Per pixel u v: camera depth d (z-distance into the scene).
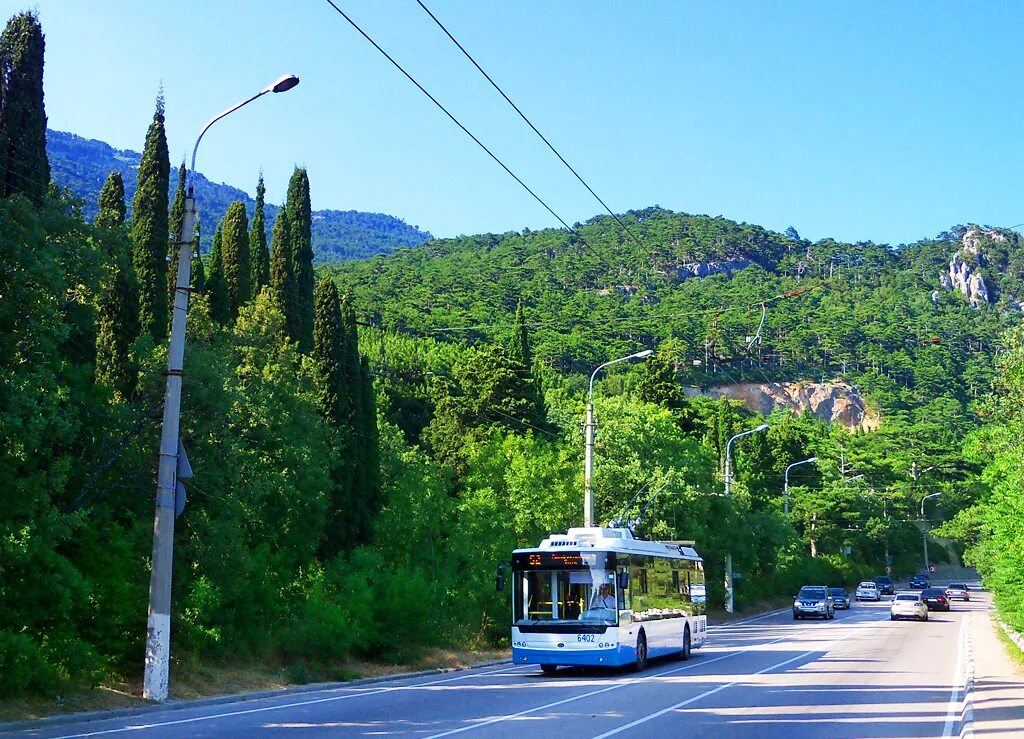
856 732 15.18
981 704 17.97
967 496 119.56
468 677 26.38
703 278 124.38
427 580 32.44
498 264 184.50
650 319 105.12
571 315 122.75
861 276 145.25
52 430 17.91
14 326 17.70
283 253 47.38
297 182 49.62
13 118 24.03
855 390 125.88
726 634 47.19
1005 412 24.34
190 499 22.53
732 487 65.31
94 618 19.42
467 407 62.84
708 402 101.75
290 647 24.92
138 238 33.28
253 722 15.95
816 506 98.25
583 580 25.75
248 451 27.22
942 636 43.31
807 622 59.66
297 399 30.75
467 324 127.62
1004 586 35.62
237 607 23.86
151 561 20.11
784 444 104.12
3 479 17.05
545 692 21.11
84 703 17.38
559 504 42.00
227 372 23.59
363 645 27.38
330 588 28.72
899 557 127.38
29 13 24.94
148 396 22.33
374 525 35.66
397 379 74.12
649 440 54.72
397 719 16.28
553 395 89.06
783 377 118.88
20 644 16.36
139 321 31.16
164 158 34.16
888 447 119.94
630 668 28.16
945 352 127.94
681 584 31.92
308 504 29.42
